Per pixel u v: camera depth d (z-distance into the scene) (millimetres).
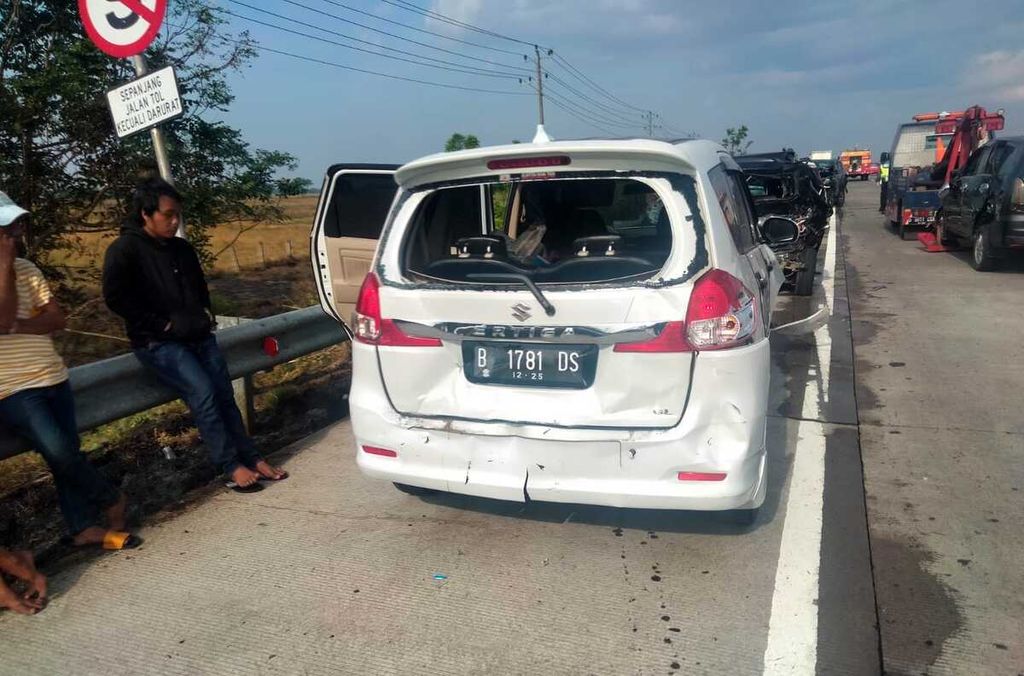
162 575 3488
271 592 3301
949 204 12680
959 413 5270
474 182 3387
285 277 16625
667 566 3373
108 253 4062
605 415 3105
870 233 17547
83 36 7699
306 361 7336
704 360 2980
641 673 2678
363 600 3209
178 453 5113
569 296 3074
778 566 3338
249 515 4078
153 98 4535
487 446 3250
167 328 4168
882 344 7285
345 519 3977
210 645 2953
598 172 3189
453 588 3266
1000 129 18812
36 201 7637
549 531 3742
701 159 3516
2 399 3393
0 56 7223
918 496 4008
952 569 3275
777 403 5656
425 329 3318
